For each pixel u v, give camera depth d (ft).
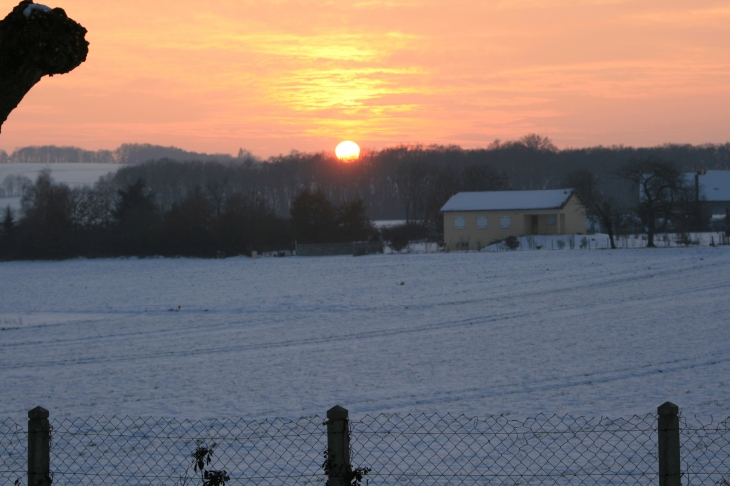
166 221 344.69
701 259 239.30
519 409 63.31
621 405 63.52
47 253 346.33
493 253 288.30
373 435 54.80
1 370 96.99
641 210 313.94
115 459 49.14
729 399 64.03
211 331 132.26
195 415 64.95
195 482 43.88
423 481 42.93
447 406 65.82
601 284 188.96
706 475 42.83
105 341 122.93
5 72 30.14
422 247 345.10
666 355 90.79
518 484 42.06
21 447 52.49
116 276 259.39
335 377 84.12
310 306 166.20
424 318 140.87
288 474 45.06
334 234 343.67
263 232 339.36
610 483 41.86
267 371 89.92
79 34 30.81
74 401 74.23
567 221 345.10
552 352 97.14
